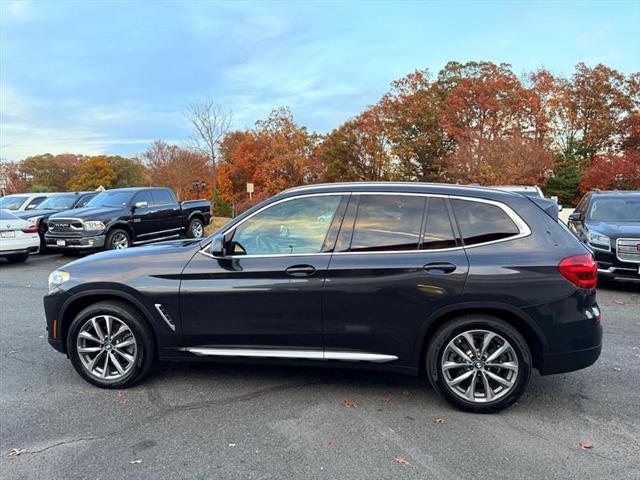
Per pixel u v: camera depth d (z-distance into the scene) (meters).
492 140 31.55
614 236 8.23
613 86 42.97
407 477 2.83
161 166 51.59
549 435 3.34
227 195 54.53
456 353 3.67
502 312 3.62
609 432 3.39
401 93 45.00
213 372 4.52
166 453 3.10
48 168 77.31
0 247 11.31
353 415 3.64
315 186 4.05
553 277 3.53
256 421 3.54
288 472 2.89
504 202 3.75
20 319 6.53
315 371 4.54
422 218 3.78
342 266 3.74
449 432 3.38
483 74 42.12
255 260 3.90
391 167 45.97
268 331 3.88
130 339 4.11
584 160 42.12
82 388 4.16
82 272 4.15
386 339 3.73
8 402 3.87
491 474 2.87
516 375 3.59
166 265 4.04
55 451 3.12
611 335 5.76
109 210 12.59
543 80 41.09
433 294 3.62
